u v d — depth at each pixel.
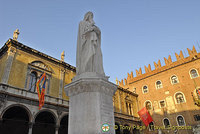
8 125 20.34
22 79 19.20
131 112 35.12
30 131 17.42
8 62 18.47
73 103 5.21
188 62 33.25
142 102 37.44
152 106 35.50
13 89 17.86
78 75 5.64
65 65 25.06
